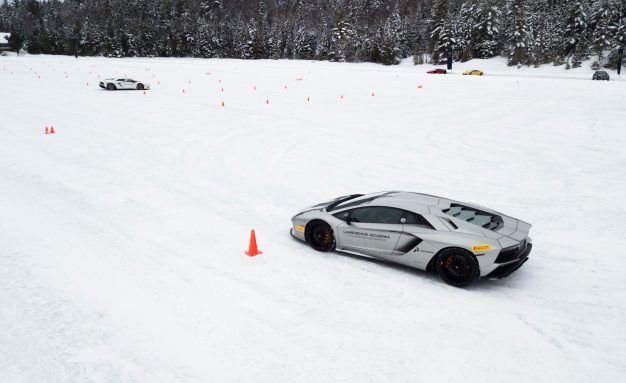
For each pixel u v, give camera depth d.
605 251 7.84
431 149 16.59
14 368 4.49
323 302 5.88
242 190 11.57
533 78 50.44
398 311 5.66
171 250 7.65
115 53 103.06
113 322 5.34
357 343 4.96
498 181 12.48
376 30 97.69
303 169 13.79
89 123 20.81
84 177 12.32
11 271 6.67
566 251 7.87
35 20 137.50
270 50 104.19
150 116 23.28
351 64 85.06
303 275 6.71
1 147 15.56
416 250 6.59
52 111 24.03
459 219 6.55
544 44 76.12
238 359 4.66
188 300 5.91
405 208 6.87
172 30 109.75
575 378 4.41
